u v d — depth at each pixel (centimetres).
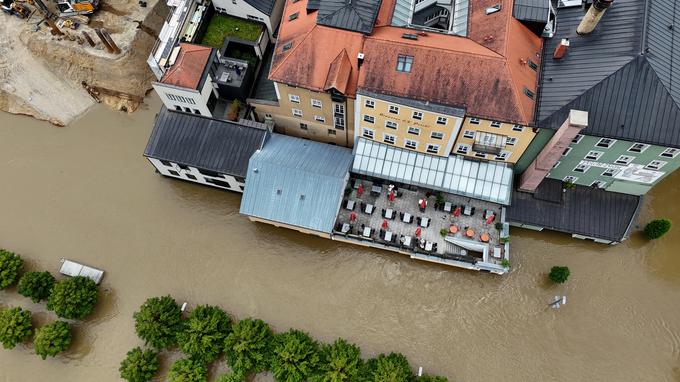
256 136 6047
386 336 5809
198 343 5362
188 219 6494
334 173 5800
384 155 6012
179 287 6119
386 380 5053
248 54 6569
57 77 7225
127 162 6844
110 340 5881
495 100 5084
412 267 6125
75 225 6481
